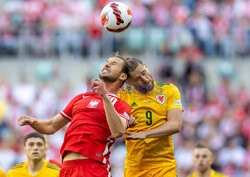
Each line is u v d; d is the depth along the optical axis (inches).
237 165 2047.2
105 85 808.9
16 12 2628.0
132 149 928.9
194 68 2380.7
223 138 2139.5
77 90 2289.6
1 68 2468.0
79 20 2588.6
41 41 2496.3
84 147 753.0
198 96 2294.5
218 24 2655.0
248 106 2337.6
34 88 2348.7
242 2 2780.5
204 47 2571.4
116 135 734.5
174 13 2623.0
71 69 2442.2
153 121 916.0
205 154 1152.2
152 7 2598.4
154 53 2411.4
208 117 2188.7
